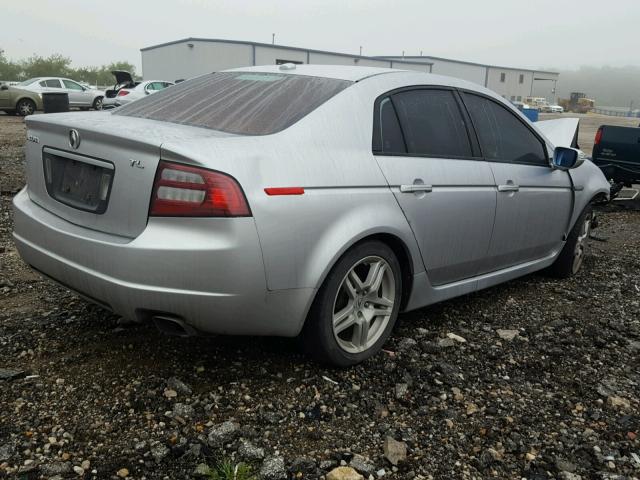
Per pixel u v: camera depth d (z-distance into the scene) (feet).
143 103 11.16
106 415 8.32
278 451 7.79
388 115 10.43
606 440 8.52
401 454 7.80
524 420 8.89
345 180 9.19
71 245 8.68
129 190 8.21
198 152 7.88
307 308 8.87
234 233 7.86
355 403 9.03
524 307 13.66
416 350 10.91
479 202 11.66
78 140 8.88
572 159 13.70
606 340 12.05
